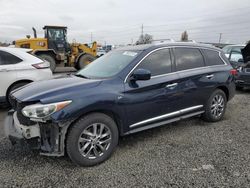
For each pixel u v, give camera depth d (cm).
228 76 507
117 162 341
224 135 433
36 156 358
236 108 615
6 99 585
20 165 333
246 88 848
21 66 596
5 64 583
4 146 390
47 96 311
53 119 300
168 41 454
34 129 311
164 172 313
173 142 405
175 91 415
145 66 390
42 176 306
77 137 316
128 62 386
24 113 309
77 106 312
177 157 352
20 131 321
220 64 508
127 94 358
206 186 282
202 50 484
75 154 318
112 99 341
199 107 466
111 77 364
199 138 421
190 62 454
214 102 493
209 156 354
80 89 330
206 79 465
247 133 443
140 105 373
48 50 1410
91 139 329
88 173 314
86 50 1622
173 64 425
